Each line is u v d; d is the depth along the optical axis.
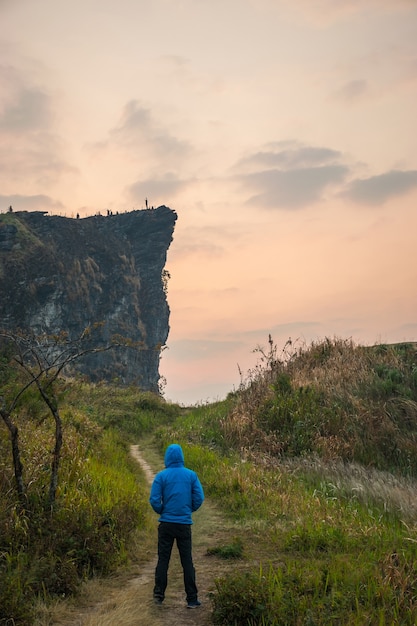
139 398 29.66
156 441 20.88
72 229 197.75
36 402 15.09
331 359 22.30
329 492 11.92
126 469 14.40
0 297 156.12
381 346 22.97
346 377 20.23
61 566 6.69
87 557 7.27
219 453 16.89
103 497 9.66
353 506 10.60
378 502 11.01
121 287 195.50
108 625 5.43
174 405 31.66
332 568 6.61
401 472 14.90
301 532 8.56
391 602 5.69
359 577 6.27
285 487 12.29
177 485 6.46
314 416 17.77
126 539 8.40
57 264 173.38
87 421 17.81
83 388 28.12
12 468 9.05
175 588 6.77
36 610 5.82
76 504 8.58
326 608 5.58
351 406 18.30
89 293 183.88
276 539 8.66
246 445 17.48
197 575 7.26
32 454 10.27
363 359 21.64
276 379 21.56
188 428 21.23
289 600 5.70
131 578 7.19
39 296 166.12
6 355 14.50
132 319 196.38
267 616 5.45
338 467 14.05
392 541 8.08
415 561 6.65
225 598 5.75
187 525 6.33
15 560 6.71
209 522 10.16
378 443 16.31
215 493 12.13
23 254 170.38
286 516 10.07
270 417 18.50
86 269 185.88
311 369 22.16
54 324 166.25
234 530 9.55
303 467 14.37
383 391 18.91
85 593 6.48
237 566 7.53
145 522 9.52
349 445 15.97
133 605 6.04
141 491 12.07
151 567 7.64
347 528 8.74
